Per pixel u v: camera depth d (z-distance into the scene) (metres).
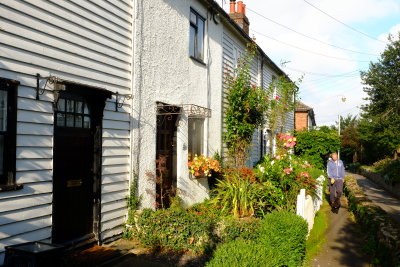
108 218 5.91
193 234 5.95
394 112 23.38
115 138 6.06
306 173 8.64
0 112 4.18
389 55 22.89
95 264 4.70
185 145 8.62
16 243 4.20
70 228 5.21
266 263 3.58
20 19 4.27
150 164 7.05
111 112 5.95
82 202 5.48
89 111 5.69
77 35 5.20
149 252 5.77
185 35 8.66
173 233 6.00
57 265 3.70
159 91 7.43
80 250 5.21
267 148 17.66
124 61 6.32
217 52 10.79
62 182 5.06
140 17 6.75
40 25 4.55
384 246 5.87
